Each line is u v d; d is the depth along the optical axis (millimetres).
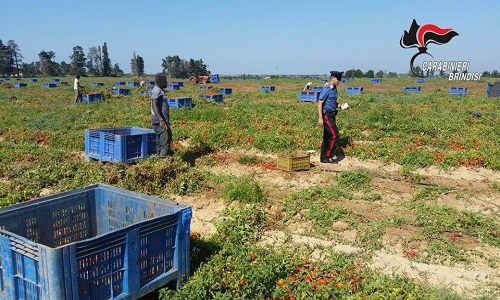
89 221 5766
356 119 16547
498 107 22844
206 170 10461
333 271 5625
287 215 7488
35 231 5129
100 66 136375
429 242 6539
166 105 10227
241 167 10828
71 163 10430
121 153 9984
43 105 25594
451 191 8898
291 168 10266
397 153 11367
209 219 7559
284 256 5793
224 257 5621
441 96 31250
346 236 6781
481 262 6051
